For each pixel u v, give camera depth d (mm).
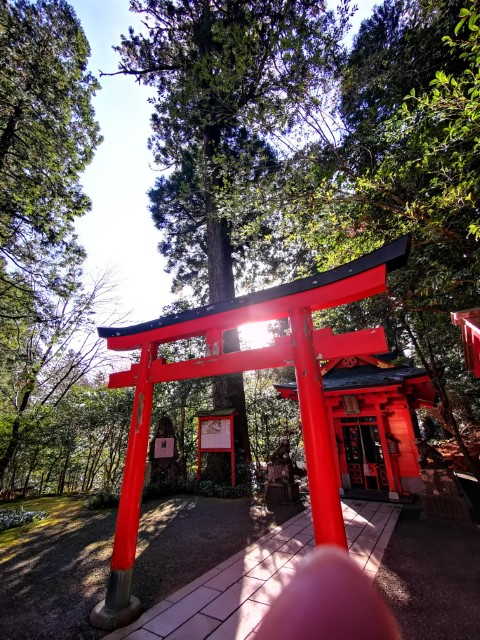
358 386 7148
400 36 6113
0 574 4258
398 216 4500
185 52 11469
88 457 11570
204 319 3641
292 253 10180
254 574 3846
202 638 2760
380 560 4043
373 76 5645
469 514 5324
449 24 4695
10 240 10469
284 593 406
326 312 6484
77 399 11320
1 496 9680
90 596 3586
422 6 4918
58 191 10875
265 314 3291
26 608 3404
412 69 5258
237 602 3268
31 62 9602
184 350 12406
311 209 5508
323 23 6031
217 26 7129
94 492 9719
